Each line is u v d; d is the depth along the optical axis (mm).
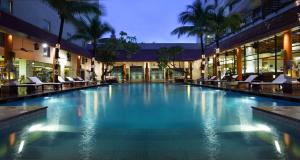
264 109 6449
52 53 24953
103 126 5480
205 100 11117
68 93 15836
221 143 4125
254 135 4656
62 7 17359
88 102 10414
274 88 15906
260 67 20266
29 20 20859
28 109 6602
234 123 5809
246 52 23406
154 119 6344
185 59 42219
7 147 3912
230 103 9898
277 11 17297
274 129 5148
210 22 24000
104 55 34688
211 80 23844
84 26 28297
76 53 29000
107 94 14852
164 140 4332
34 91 14312
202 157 3451
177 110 7961
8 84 12438
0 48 16641
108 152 3672
